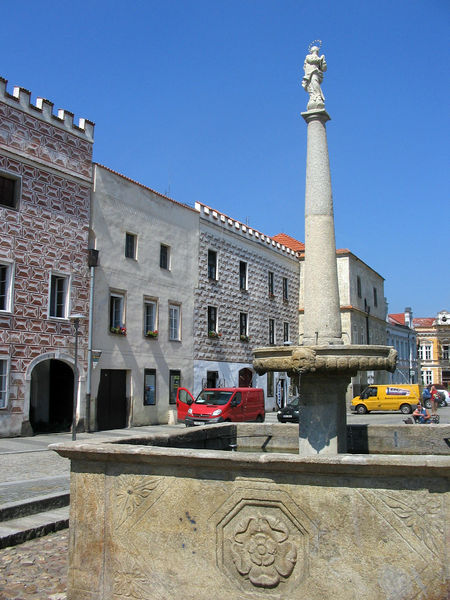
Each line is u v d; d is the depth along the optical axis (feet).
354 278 157.28
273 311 134.72
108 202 84.79
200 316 107.24
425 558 13.53
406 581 13.60
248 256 125.80
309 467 14.23
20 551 23.21
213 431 29.40
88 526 16.55
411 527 13.70
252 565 14.76
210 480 15.40
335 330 26.23
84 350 78.38
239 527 15.01
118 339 85.71
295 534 14.53
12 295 69.10
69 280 77.00
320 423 24.98
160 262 97.45
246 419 77.46
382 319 185.47
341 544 14.14
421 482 13.74
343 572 14.03
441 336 291.99
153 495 15.94
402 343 236.63
